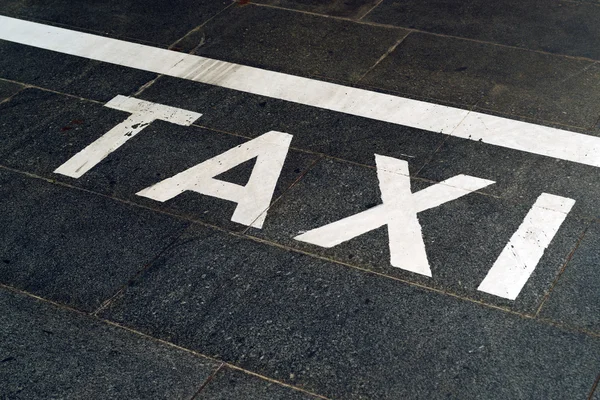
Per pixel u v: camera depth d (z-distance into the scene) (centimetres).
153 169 705
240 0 979
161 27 935
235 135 741
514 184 650
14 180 708
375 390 493
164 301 570
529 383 488
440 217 622
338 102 774
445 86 783
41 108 806
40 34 939
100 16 969
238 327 544
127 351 534
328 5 951
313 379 504
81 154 734
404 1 945
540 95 756
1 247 632
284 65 841
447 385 491
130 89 825
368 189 659
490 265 574
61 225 650
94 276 596
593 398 476
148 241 625
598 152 678
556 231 599
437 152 695
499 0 927
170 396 499
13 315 569
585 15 880
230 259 600
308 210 642
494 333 522
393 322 536
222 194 668
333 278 576
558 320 529
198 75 838
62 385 512
